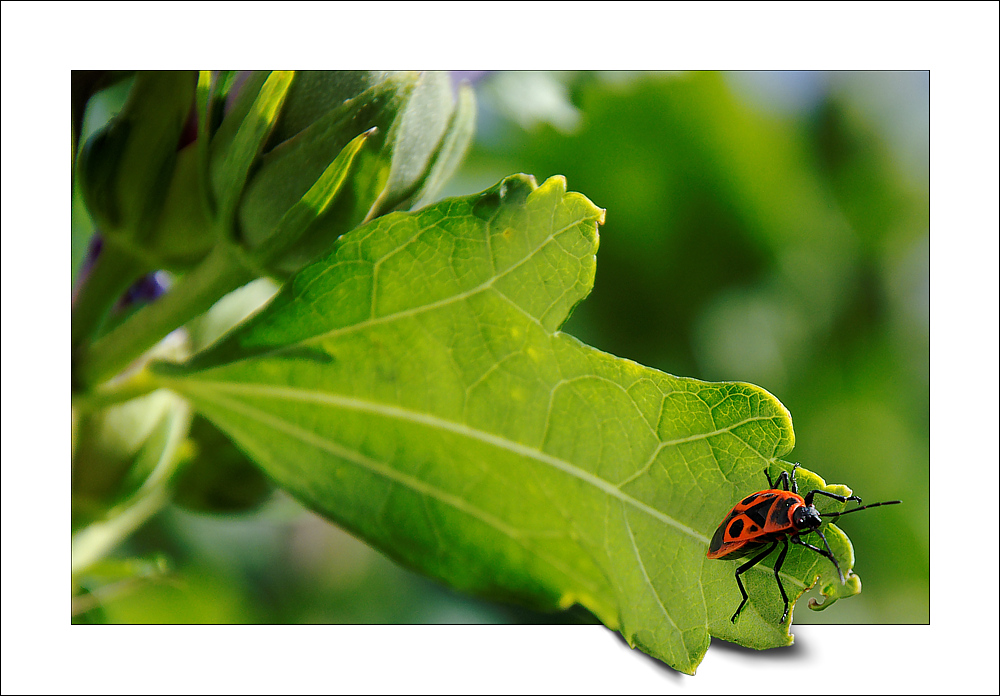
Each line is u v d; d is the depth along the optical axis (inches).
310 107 8.9
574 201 8.7
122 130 9.1
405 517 9.3
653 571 9.0
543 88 12.5
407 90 8.9
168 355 9.8
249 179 9.0
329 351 9.0
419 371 9.0
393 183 9.0
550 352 8.9
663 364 14.8
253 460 9.3
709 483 8.9
